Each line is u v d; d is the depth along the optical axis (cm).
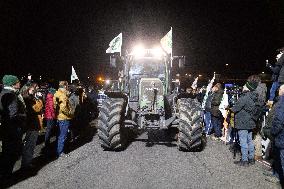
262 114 755
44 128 1243
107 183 564
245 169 662
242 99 689
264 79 980
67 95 787
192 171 645
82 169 659
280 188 545
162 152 832
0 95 584
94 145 945
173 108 941
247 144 705
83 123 1216
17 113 586
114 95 915
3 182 570
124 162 721
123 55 1031
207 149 871
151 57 1027
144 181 577
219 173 632
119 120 830
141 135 1119
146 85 888
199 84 2302
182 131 818
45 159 755
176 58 1024
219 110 1042
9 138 588
